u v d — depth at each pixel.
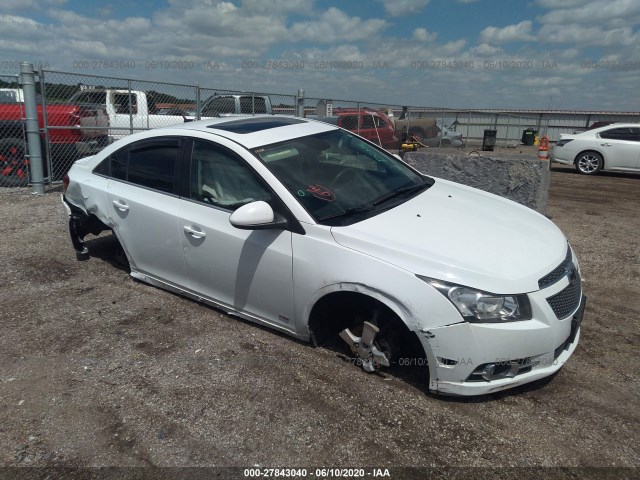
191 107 12.19
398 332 3.07
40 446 2.67
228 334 3.76
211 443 2.68
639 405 3.00
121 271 5.01
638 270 5.38
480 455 2.60
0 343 3.66
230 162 3.64
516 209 3.95
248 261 3.49
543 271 2.99
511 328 2.75
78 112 9.46
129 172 4.32
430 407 2.95
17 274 4.94
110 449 2.64
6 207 7.72
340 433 2.75
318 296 3.18
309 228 3.22
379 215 3.38
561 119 30.30
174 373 3.29
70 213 4.88
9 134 9.23
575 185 11.97
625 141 13.42
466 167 7.00
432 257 2.92
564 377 3.27
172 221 3.89
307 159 3.75
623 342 3.75
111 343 3.66
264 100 13.56
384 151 4.56
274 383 3.18
